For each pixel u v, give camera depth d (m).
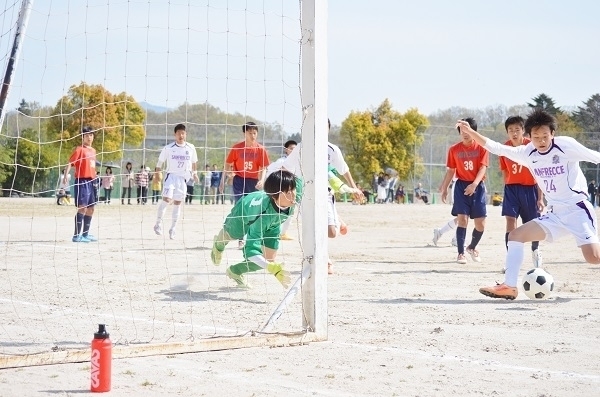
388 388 5.21
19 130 8.27
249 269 9.37
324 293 6.80
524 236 8.96
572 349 6.46
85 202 16.16
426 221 27.83
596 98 64.25
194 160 17.31
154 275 10.95
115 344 6.23
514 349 6.45
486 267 12.91
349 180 11.37
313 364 5.89
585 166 54.03
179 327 7.27
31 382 5.27
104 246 15.52
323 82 6.84
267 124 7.85
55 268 11.59
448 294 9.55
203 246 15.59
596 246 8.76
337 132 60.62
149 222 23.92
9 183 9.61
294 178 8.88
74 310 8.15
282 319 7.74
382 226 24.95
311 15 6.77
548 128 8.77
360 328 7.32
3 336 6.79
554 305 8.72
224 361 5.97
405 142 59.28
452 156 13.48
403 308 8.45
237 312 8.10
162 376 5.47
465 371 5.71
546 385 5.34
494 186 57.72
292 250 15.21
